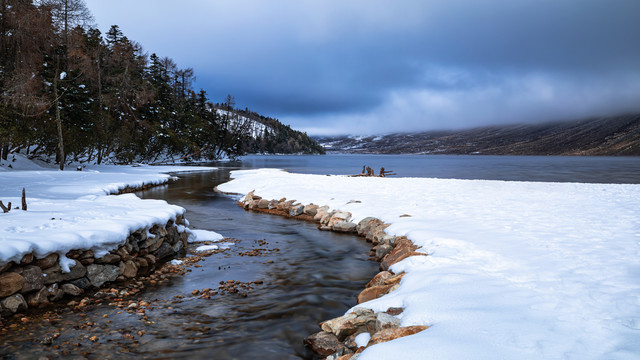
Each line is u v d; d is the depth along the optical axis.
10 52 28.59
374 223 12.49
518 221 9.97
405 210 13.18
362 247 11.07
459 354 3.29
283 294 7.02
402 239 9.48
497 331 3.72
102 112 42.72
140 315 5.82
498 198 14.58
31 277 5.89
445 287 5.38
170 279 7.74
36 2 29.11
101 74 44.69
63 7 33.88
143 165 53.47
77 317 5.65
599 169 66.25
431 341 3.61
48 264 6.16
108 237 7.22
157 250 9.11
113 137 44.06
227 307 6.30
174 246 9.81
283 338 5.23
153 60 65.12
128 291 6.89
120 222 7.97
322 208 15.92
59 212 8.67
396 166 80.25
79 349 4.66
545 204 12.73
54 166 37.06
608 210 11.10
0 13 27.34
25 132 29.38
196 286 7.35
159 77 64.62
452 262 6.72
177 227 10.32
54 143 33.47
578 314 3.98
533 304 4.40
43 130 31.91
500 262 6.40
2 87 27.95
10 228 6.68
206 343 4.99
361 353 3.70
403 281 6.20
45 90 32.81
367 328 4.87
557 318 3.92
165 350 4.75
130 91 48.81
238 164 72.81
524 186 17.78
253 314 6.03
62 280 6.40
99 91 41.97
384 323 4.51
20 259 5.74
